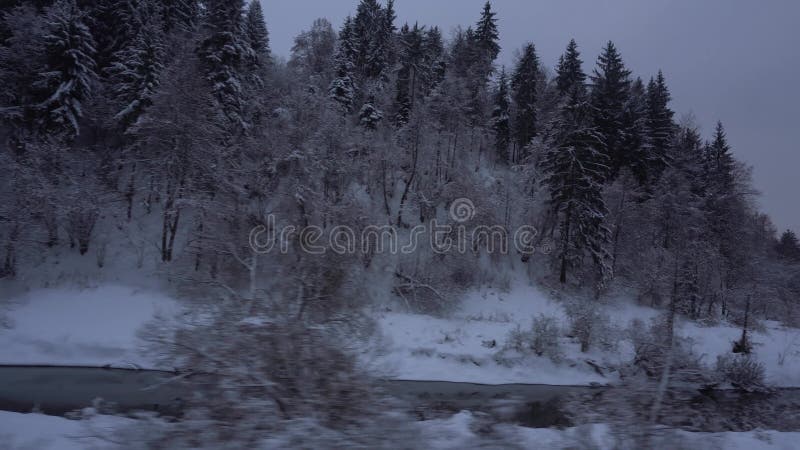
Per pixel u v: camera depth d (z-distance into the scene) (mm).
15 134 30688
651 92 54562
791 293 41688
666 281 32656
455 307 29062
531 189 40156
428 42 60719
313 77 48188
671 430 4902
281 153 27844
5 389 14906
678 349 6105
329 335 5469
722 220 39906
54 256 26766
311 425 4113
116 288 24609
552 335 23141
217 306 5469
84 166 30500
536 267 36938
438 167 42406
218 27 33562
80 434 4828
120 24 38188
